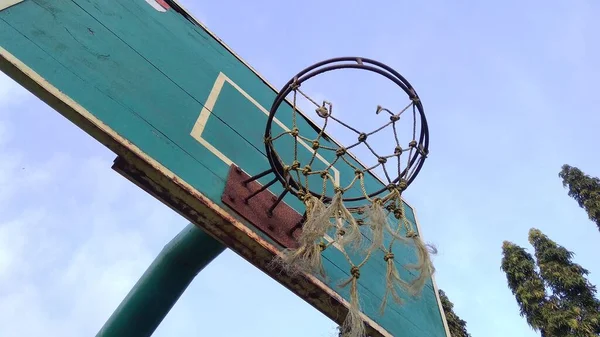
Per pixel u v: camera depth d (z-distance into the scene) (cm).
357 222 274
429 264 252
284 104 386
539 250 1063
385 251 271
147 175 255
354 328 239
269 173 295
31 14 261
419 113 293
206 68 343
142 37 313
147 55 307
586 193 1138
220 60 361
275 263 268
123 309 317
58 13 275
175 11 359
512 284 1038
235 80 359
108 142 247
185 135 286
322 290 278
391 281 262
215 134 306
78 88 252
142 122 268
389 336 313
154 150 261
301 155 364
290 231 291
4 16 249
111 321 318
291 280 275
